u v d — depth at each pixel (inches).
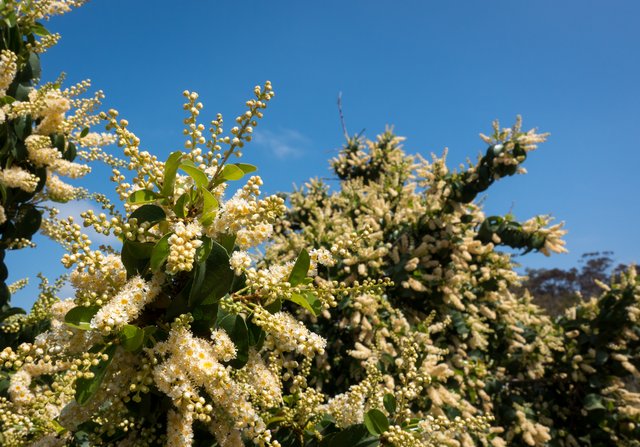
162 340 62.5
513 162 208.5
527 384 274.4
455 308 225.5
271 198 67.0
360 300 185.6
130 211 69.3
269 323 65.7
